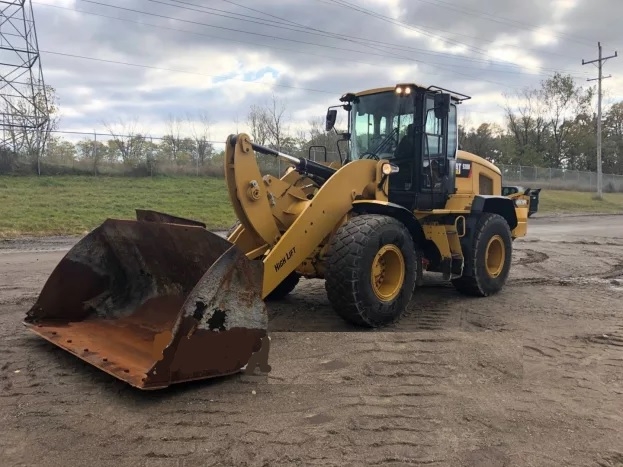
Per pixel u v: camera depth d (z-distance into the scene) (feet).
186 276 14.62
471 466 9.21
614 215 93.15
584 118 177.58
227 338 12.20
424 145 20.31
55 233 43.34
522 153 170.30
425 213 20.39
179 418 10.59
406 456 9.45
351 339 15.52
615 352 15.26
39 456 9.19
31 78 87.86
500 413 11.22
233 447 9.56
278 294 20.86
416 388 12.32
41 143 76.28
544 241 45.09
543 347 15.51
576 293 23.31
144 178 77.30
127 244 15.47
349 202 17.34
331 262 16.11
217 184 77.20
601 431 10.59
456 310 19.93
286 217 16.81
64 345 13.51
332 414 10.90
